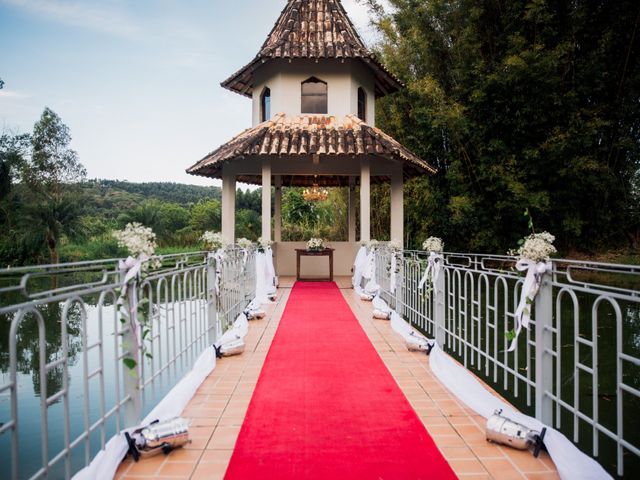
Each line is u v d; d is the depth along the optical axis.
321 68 12.04
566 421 4.60
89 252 26.45
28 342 8.07
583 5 14.38
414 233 17.55
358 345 5.70
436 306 5.55
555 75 14.68
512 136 15.58
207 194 58.97
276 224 14.12
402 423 3.43
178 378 5.47
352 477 2.68
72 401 5.33
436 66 16.55
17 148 29.58
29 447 4.19
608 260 15.30
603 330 8.12
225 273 6.32
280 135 10.84
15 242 25.14
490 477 2.70
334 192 20.23
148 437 2.93
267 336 6.18
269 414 3.60
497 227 15.99
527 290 3.43
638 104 14.76
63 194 29.42
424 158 16.86
